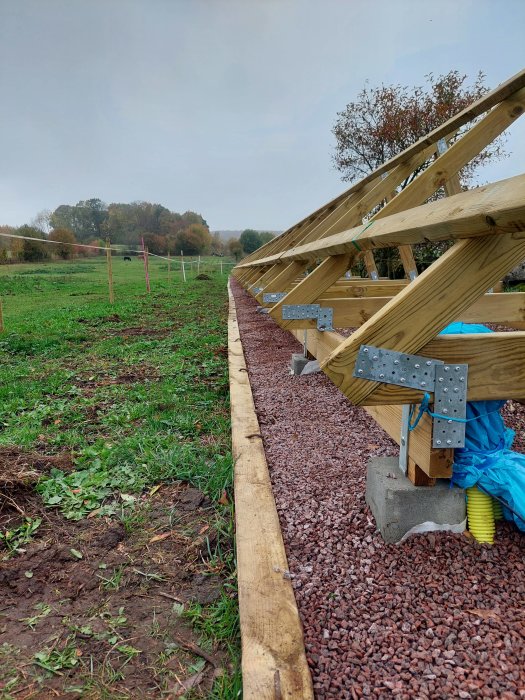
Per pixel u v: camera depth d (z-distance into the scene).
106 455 2.77
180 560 1.85
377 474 1.83
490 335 1.46
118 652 1.43
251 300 12.07
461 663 1.25
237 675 1.29
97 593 1.68
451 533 1.72
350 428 2.89
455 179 3.49
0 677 1.34
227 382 4.30
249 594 1.49
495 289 5.17
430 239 1.50
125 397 4.02
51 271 30.36
